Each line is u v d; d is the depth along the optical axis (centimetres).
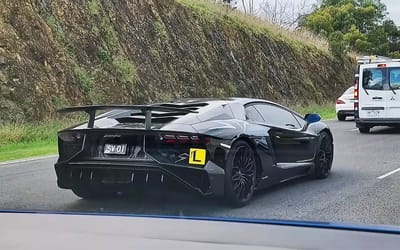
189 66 2475
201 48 2641
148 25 2375
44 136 1432
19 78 1612
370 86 1581
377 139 1374
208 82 2552
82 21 2025
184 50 2503
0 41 1625
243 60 2938
